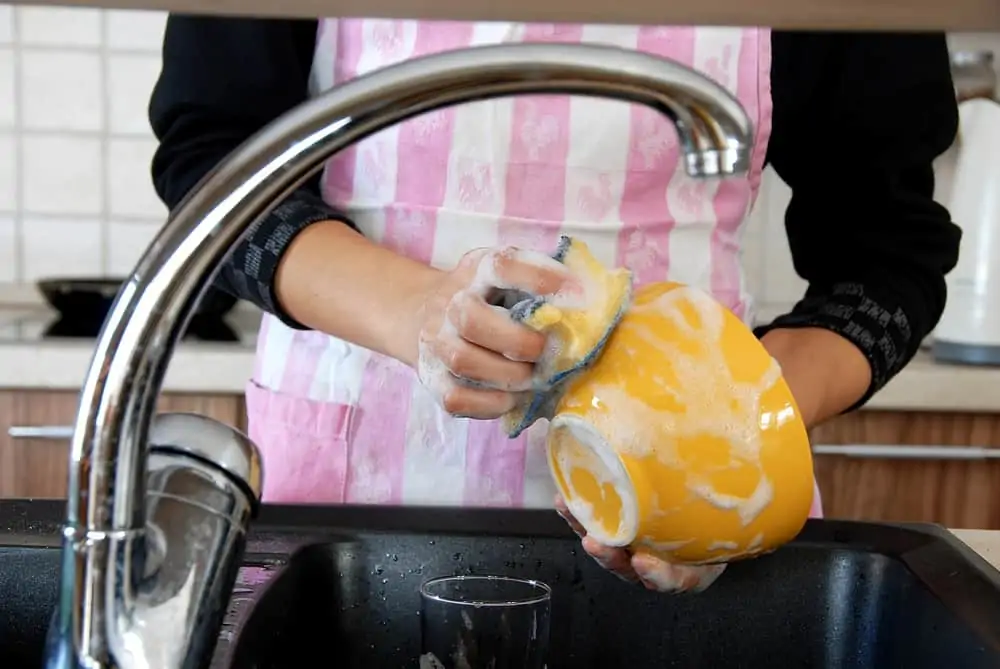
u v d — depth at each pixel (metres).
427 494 0.78
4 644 0.61
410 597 0.65
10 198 1.68
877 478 1.36
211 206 0.36
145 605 0.39
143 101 1.67
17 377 1.30
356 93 0.34
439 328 0.48
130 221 1.70
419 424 0.77
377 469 0.78
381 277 0.59
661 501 0.47
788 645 0.65
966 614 0.55
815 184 0.88
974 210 1.36
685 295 0.50
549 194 0.76
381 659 0.65
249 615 0.52
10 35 1.64
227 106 0.75
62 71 1.66
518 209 0.77
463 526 0.66
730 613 0.65
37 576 0.61
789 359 0.72
